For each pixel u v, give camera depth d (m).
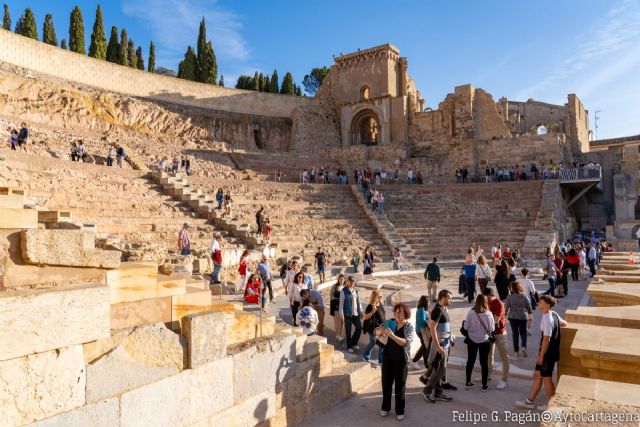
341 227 29.91
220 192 25.38
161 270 7.41
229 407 6.11
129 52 64.44
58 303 4.45
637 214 42.19
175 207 23.16
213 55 61.69
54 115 34.53
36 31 55.41
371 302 9.87
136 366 5.08
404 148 46.50
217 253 16.20
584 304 15.93
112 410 4.82
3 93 31.91
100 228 17.83
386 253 27.70
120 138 34.81
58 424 4.36
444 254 28.36
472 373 9.52
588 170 35.38
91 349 4.75
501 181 39.94
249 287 14.41
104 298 4.86
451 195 37.00
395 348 7.33
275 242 25.12
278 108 53.41
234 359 6.19
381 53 51.19
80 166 22.47
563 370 7.18
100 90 40.28
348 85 53.38
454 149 45.75
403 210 34.16
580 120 47.66
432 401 7.93
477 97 46.84
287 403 7.04
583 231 39.22
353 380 8.65
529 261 25.44
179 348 5.56
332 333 12.68
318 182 41.62
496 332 8.60
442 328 8.21
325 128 53.06
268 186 33.09
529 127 56.09
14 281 4.69
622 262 17.89
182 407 5.51
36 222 5.74
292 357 7.20
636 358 6.09
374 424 7.18
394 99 49.59
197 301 6.63
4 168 17.67
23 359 4.18
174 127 44.59
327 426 7.16
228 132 48.72
